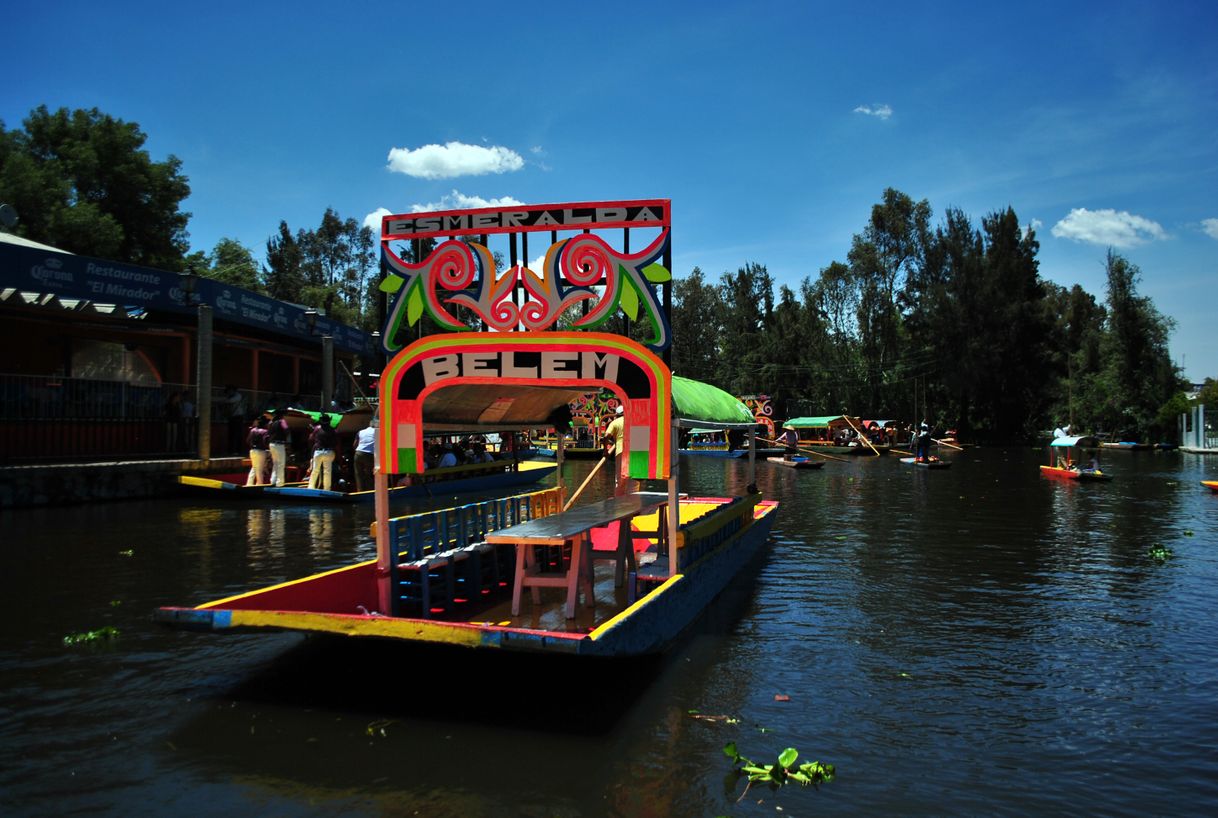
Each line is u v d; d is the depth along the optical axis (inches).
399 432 262.4
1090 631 297.0
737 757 184.4
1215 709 220.8
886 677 244.4
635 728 201.3
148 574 367.6
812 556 450.0
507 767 178.2
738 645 274.4
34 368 709.9
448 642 199.5
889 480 1030.4
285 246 2297.0
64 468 607.2
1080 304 2945.4
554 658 245.6
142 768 176.2
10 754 182.5
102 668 239.8
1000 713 216.7
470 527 321.1
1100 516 636.1
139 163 1362.0
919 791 171.6
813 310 2397.9
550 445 1656.0
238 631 211.2
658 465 244.1
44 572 371.6
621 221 245.4
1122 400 2122.3
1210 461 1472.7
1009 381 2287.2
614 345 247.4
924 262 2358.5
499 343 251.8
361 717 205.2
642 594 287.3
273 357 1003.9
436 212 258.1
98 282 694.5
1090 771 182.7
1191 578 390.9
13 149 1277.1
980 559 440.8
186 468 690.8
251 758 181.2
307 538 474.3
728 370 2487.7
